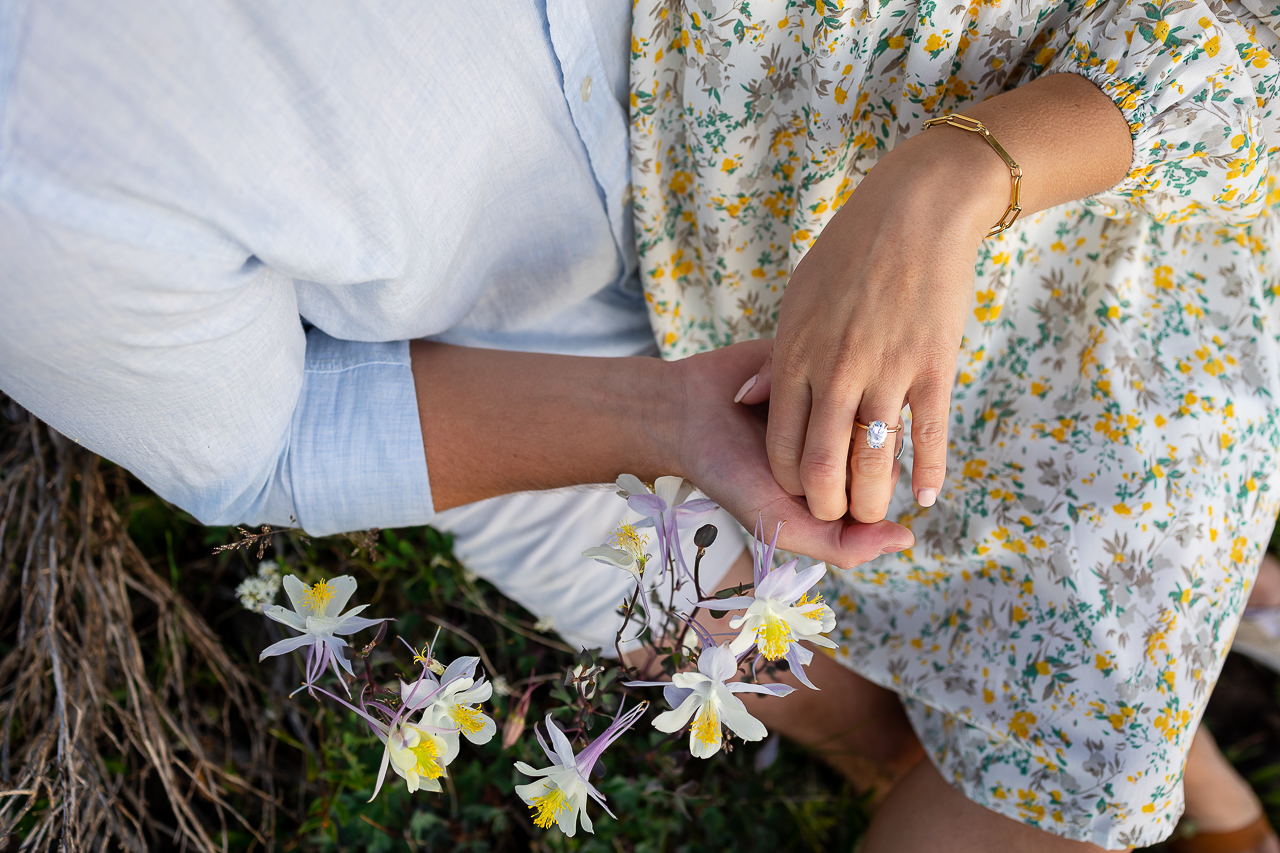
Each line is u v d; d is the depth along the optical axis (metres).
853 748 0.87
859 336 0.55
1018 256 0.70
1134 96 0.59
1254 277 0.71
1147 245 0.71
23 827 0.71
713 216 0.71
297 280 0.61
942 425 0.56
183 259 0.51
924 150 0.58
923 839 0.74
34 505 0.80
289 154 0.52
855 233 0.57
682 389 0.64
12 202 0.48
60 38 0.48
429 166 0.57
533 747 0.78
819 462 0.56
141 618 0.85
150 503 0.83
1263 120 0.60
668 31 0.64
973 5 0.60
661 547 0.60
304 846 0.79
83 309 0.50
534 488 0.68
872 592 0.78
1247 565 0.72
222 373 0.56
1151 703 0.68
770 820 0.86
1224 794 0.92
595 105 0.65
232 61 0.50
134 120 0.49
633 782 0.78
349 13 0.52
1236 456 0.70
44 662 0.76
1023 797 0.71
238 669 0.82
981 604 0.73
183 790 0.81
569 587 0.79
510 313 0.74
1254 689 1.17
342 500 0.64
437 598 0.84
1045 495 0.71
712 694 0.55
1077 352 0.70
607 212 0.71
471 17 0.56
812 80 0.63
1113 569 0.69
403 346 0.66
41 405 0.55
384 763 0.56
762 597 0.55
